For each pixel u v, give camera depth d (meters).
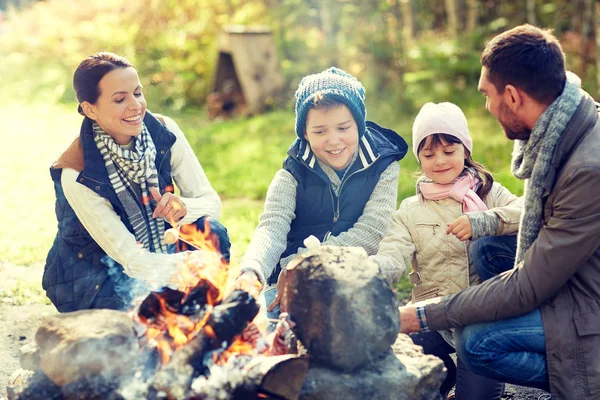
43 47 14.02
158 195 3.29
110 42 13.06
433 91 9.92
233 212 6.29
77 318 2.63
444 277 3.18
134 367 2.55
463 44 10.52
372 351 2.49
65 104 11.88
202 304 2.87
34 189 7.38
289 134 9.26
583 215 2.61
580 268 2.70
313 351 2.51
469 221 3.02
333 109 3.18
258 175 7.54
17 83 12.97
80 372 2.49
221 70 11.04
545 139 2.68
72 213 3.36
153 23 13.24
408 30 11.05
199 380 2.50
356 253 2.62
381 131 3.55
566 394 2.68
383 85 10.50
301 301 2.53
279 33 12.09
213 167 7.98
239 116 10.66
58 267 3.40
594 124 2.68
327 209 3.41
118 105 3.18
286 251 3.44
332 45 11.38
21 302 4.56
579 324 2.66
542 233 2.70
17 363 3.74
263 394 2.46
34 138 9.61
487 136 8.20
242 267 3.06
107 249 3.30
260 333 2.79
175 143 3.53
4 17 16.72
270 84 10.73
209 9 12.73
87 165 3.25
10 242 5.75
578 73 9.75
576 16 10.46
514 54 2.70
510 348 2.77
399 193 6.42
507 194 3.30
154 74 12.26
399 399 2.49
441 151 3.16
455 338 2.91
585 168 2.59
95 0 14.15
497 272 3.18
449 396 3.36
